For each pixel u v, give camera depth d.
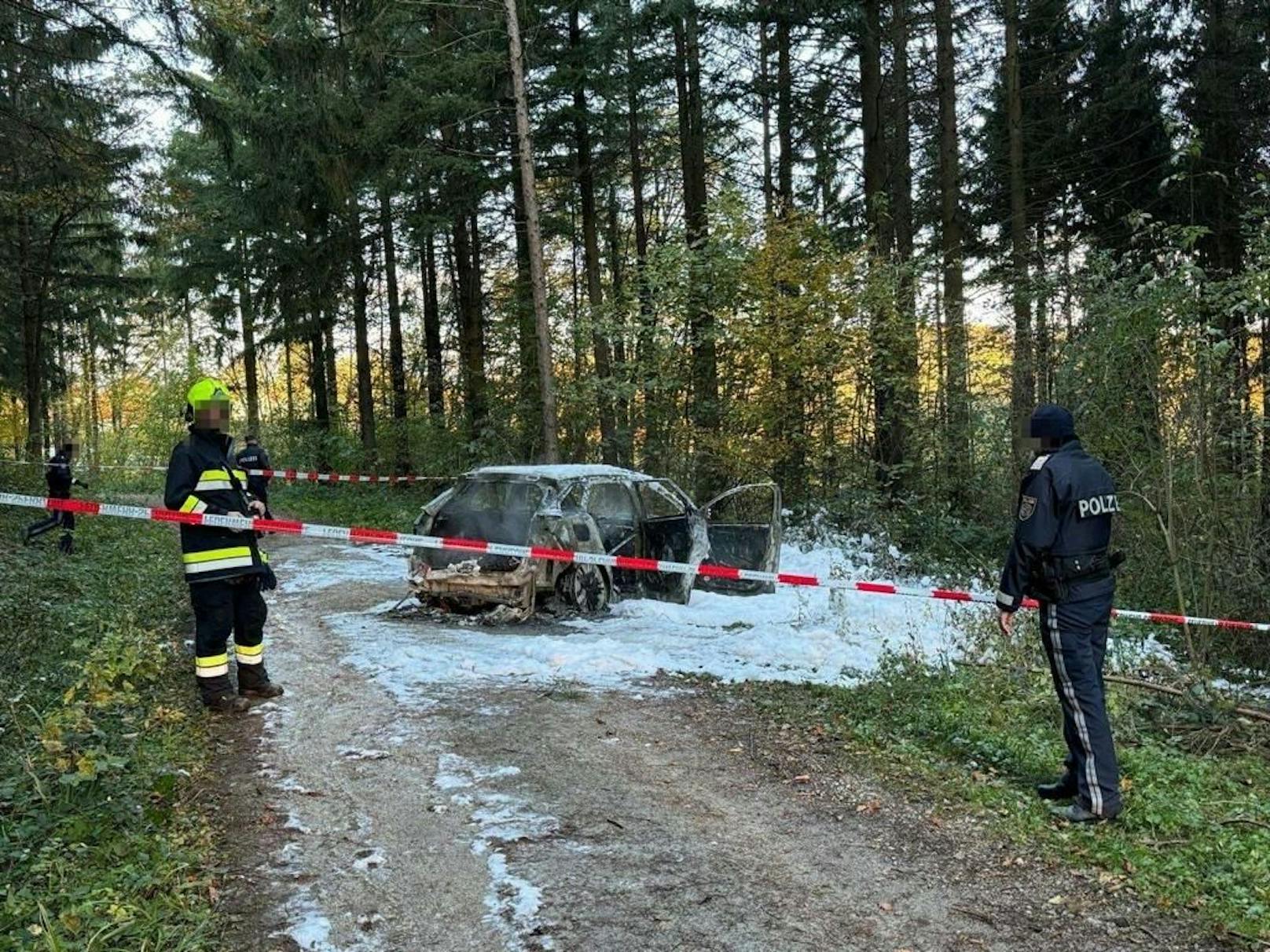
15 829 3.42
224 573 5.31
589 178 17.83
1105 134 15.28
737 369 12.62
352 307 23.05
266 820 3.89
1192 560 7.31
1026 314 11.05
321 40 13.18
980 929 3.12
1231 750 5.24
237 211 21.45
